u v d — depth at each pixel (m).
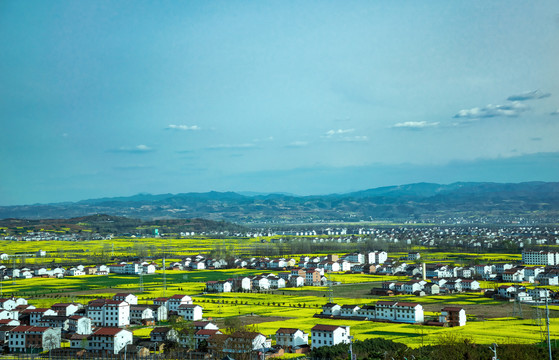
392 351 184.12
